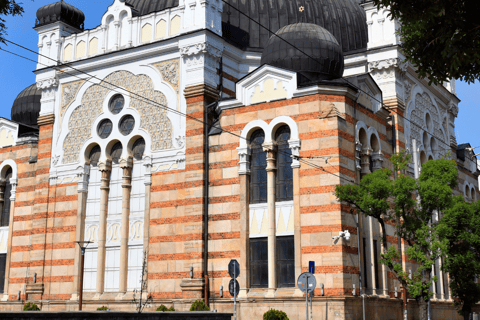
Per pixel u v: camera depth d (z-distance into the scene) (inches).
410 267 1237.7
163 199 1200.8
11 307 1366.9
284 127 1120.8
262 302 1066.7
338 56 1189.1
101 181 1282.0
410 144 1384.1
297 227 1060.5
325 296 1011.3
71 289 1264.8
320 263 1031.0
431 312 1355.8
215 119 1202.6
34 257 1323.8
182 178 1187.9
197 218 1146.7
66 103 1371.8
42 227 1331.2
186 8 1251.2
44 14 1434.5
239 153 1137.4
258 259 1103.6
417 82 1483.8
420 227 978.1
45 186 1350.9
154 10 1412.4
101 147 1296.8
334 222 1032.8
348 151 1087.0
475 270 1082.1
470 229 1061.8
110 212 1269.7
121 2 1336.1
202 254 1131.3
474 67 521.0
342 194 965.2
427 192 975.0
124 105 1291.8
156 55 1272.1
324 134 1071.0
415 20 504.7
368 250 1130.0
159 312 706.2
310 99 1092.5
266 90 1138.7
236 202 1128.2
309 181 1067.3
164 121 1233.4
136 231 1228.5
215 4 1263.5
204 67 1209.4
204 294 1123.3
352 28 1533.0
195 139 1182.9
